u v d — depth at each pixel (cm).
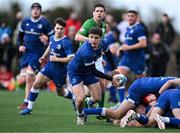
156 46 6109
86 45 3155
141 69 4597
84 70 3228
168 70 7194
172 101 3100
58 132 2902
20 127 3097
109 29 5134
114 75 3209
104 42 3453
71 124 3256
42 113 3959
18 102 4962
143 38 4534
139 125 3186
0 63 6938
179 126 3123
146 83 3225
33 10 4272
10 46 6819
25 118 3569
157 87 3206
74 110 4253
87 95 3634
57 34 3734
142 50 4600
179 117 3084
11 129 3011
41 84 3822
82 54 3144
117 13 10431
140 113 3259
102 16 3638
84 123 3297
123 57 4612
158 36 6106
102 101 3781
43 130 2977
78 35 3641
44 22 4281
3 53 6862
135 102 3247
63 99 5478
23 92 6388
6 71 6950
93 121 3459
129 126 3175
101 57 3622
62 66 3806
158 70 6116
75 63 3203
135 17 4578
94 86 3309
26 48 4303
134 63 4584
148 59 6062
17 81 6844
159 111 3134
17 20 6650
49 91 6794
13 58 6994
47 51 3856
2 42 6806
